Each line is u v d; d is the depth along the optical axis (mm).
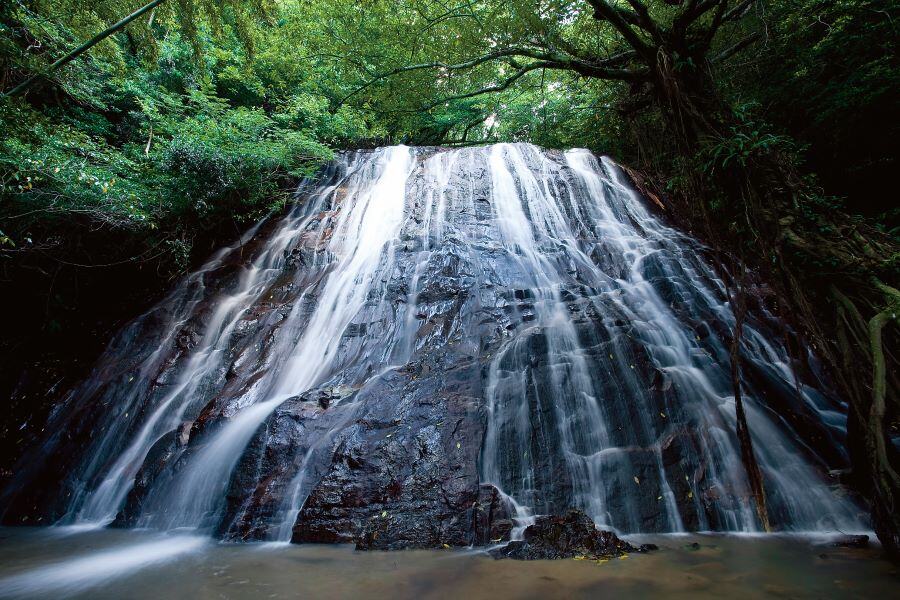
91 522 4633
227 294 7809
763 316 6203
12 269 7281
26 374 6887
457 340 5605
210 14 7344
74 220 6668
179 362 6414
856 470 3664
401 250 7746
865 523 3451
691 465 4008
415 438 4027
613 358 4895
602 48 7234
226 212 9320
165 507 4375
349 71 11656
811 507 3699
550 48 6957
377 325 6262
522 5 6504
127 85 9844
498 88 8938
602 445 4199
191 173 8367
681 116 4312
